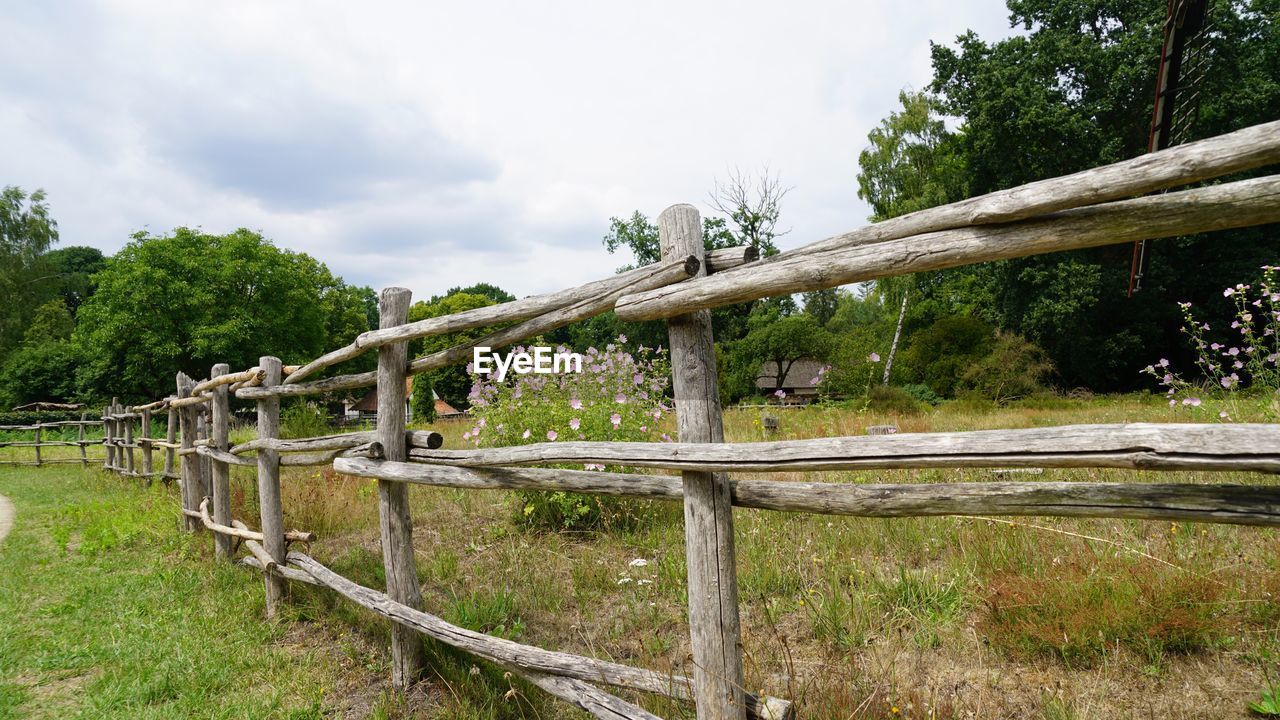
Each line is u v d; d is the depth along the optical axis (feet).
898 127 91.35
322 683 10.64
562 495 16.49
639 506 17.66
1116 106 77.00
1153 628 8.75
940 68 83.15
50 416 80.94
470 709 9.38
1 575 17.46
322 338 108.47
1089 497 4.86
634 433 18.07
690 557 6.78
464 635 9.16
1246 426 3.99
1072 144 73.72
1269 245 73.15
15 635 13.33
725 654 6.57
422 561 15.44
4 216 109.29
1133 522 12.92
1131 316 78.59
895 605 10.98
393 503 10.59
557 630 11.75
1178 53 27.02
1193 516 4.43
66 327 118.42
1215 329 73.20
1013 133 75.36
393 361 10.75
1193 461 4.06
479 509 19.85
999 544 12.30
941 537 13.42
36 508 28.02
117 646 12.52
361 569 15.33
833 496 6.01
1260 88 70.49
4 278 104.78
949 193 88.12
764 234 79.87
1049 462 4.63
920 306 100.27
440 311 164.25
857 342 68.64
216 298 90.02
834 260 5.56
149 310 87.10
